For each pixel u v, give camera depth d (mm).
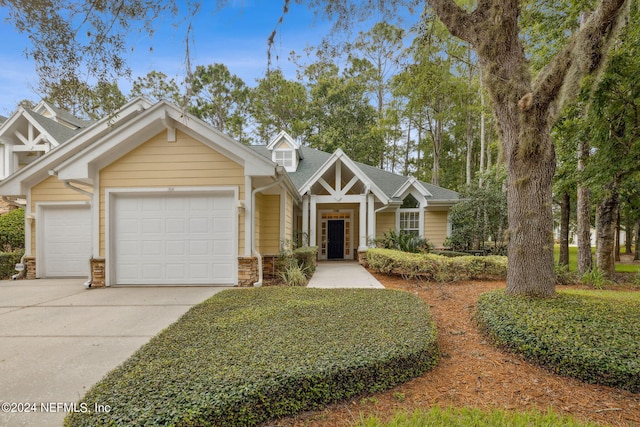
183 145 7715
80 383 2963
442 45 8336
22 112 11578
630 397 2752
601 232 9773
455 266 7922
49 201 9836
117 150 7672
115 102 5957
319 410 2574
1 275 9562
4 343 3967
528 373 3191
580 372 3006
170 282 7738
